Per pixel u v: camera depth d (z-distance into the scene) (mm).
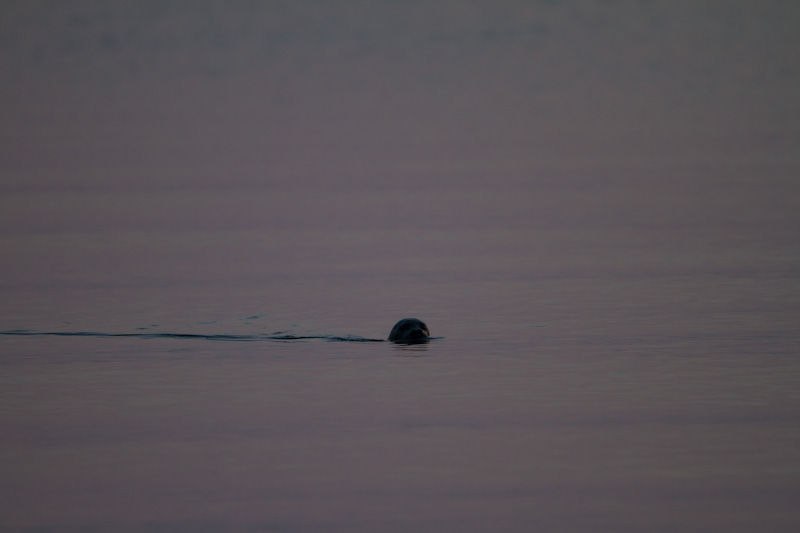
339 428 67875
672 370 79000
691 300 101750
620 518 55656
